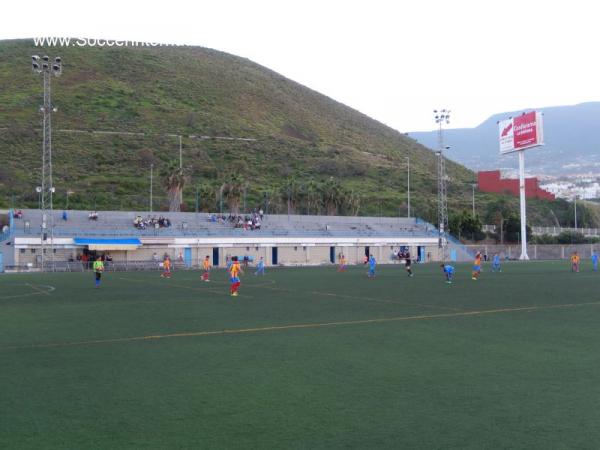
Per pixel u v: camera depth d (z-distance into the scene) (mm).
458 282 47125
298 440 9789
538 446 9516
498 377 14008
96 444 9633
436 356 16531
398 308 28562
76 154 137000
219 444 9617
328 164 166000
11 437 9969
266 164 159000
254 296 35500
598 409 11430
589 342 18828
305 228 96625
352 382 13555
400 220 106062
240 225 91125
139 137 155875
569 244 112688
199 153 154625
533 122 91438
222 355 16750
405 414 11148
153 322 23703
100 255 76500
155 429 10344
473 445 9555
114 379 13891
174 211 94875
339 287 42562
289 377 14039
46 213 78688
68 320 24406
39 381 13719
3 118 147250
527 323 23266
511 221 111562
